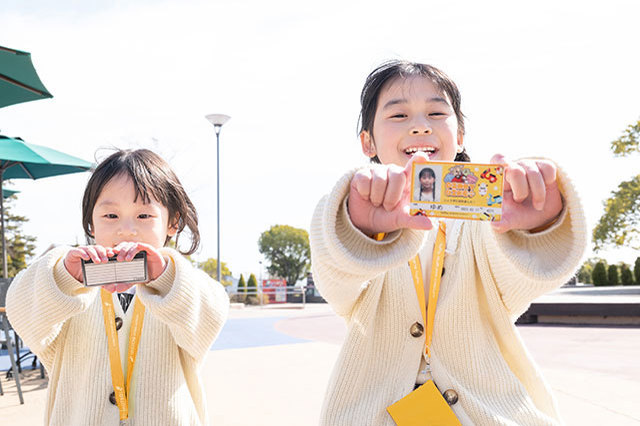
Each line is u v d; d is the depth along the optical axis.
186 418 1.75
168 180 1.93
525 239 1.25
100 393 1.68
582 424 3.60
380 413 1.41
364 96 1.82
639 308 10.62
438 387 1.43
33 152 6.69
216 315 1.79
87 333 1.75
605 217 27.78
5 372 5.95
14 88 5.90
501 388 1.43
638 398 4.33
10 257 37.25
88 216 1.84
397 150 1.65
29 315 1.61
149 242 1.81
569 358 6.53
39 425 3.68
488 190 1.06
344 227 1.19
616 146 26.55
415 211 1.11
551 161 1.21
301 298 32.50
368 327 1.47
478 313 1.49
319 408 4.19
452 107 1.70
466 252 1.52
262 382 5.30
